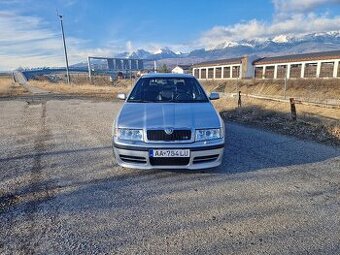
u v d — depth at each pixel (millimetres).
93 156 4895
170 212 3012
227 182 3779
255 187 3627
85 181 3811
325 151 5145
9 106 12586
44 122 8375
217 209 3076
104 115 9758
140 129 3711
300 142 5777
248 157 4789
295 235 2602
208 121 3859
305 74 38094
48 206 3115
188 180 3842
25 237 2539
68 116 9570
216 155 3830
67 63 35344
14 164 4473
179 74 5723
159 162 3711
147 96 4832
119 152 3809
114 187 3625
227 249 2398
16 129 7285
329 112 10188
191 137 3680
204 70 60781
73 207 3102
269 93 28438
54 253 2324
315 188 3602
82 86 30844
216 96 5312
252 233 2633
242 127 7500
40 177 3938
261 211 3035
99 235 2584
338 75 33750
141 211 3029
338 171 4164
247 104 12508
